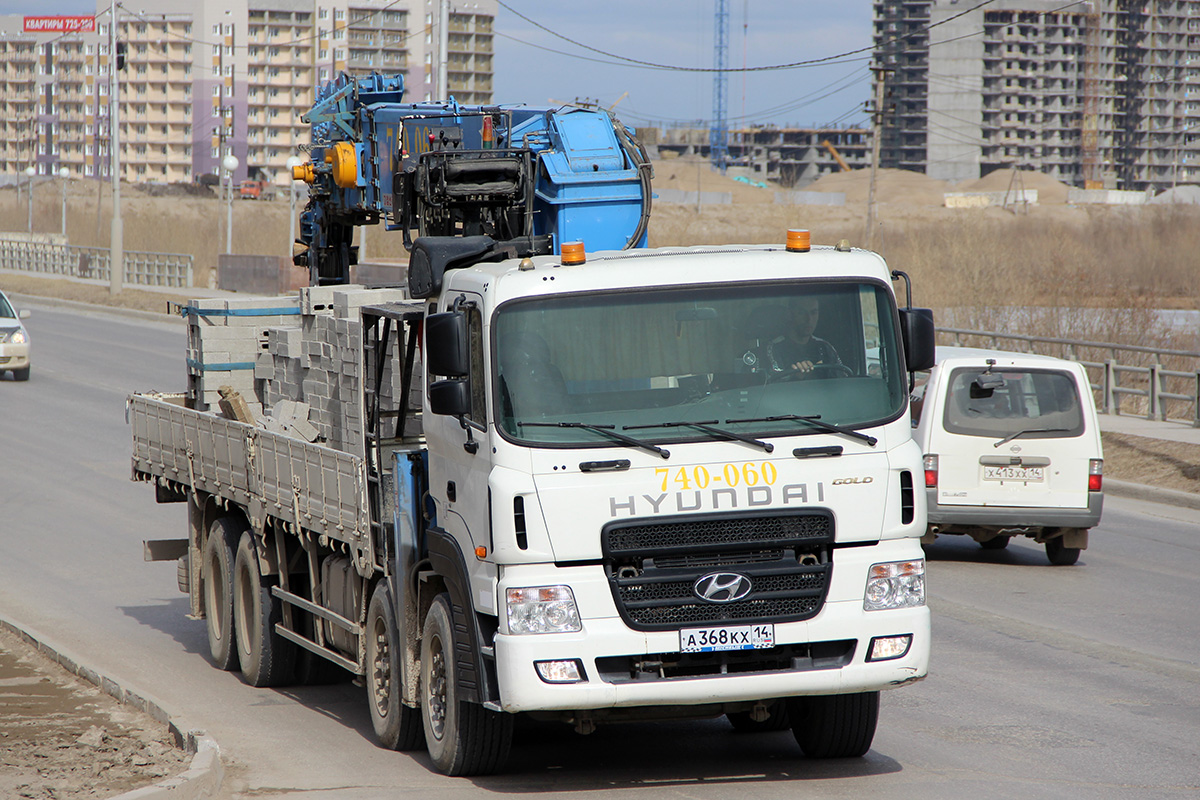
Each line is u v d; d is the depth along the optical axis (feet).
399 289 58.23
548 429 41.14
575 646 40.22
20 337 178.19
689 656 41.14
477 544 42.04
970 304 227.81
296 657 60.49
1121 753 47.93
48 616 74.23
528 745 50.42
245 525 64.75
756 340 42.83
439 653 45.88
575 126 71.46
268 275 313.73
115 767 44.60
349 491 50.31
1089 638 67.82
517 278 42.09
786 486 41.60
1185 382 185.16
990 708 54.80
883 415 42.96
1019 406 85.92
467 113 73.61
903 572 42.55
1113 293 235.40
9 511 103.40
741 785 43.93
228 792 43.47
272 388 68.28
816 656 42.16
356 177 77.15
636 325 42.32
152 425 73.36
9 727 50.52
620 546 40.65
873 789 43.27
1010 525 85.51
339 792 43.37
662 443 41.34
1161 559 90.68
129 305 292.20
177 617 75.05
